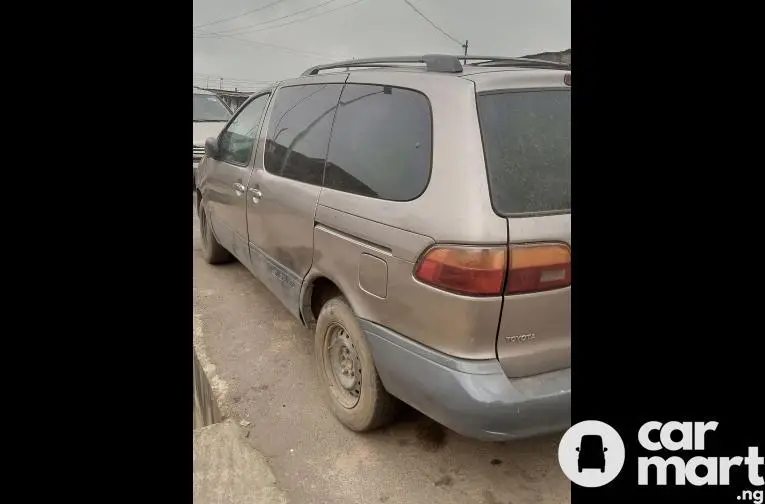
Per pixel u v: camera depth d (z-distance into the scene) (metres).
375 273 2.24
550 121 2.12
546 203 1.97
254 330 3.69
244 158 3.87
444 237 1.93
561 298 1.96
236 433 2.57
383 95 2.42
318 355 2.81
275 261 3.25
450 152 2.00
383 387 2.39
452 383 1.94
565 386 2.00
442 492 2.27
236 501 2.18
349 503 2.21
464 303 1.89
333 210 2.51
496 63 2.66
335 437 2.60
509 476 2.35
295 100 3.28
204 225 5.06
